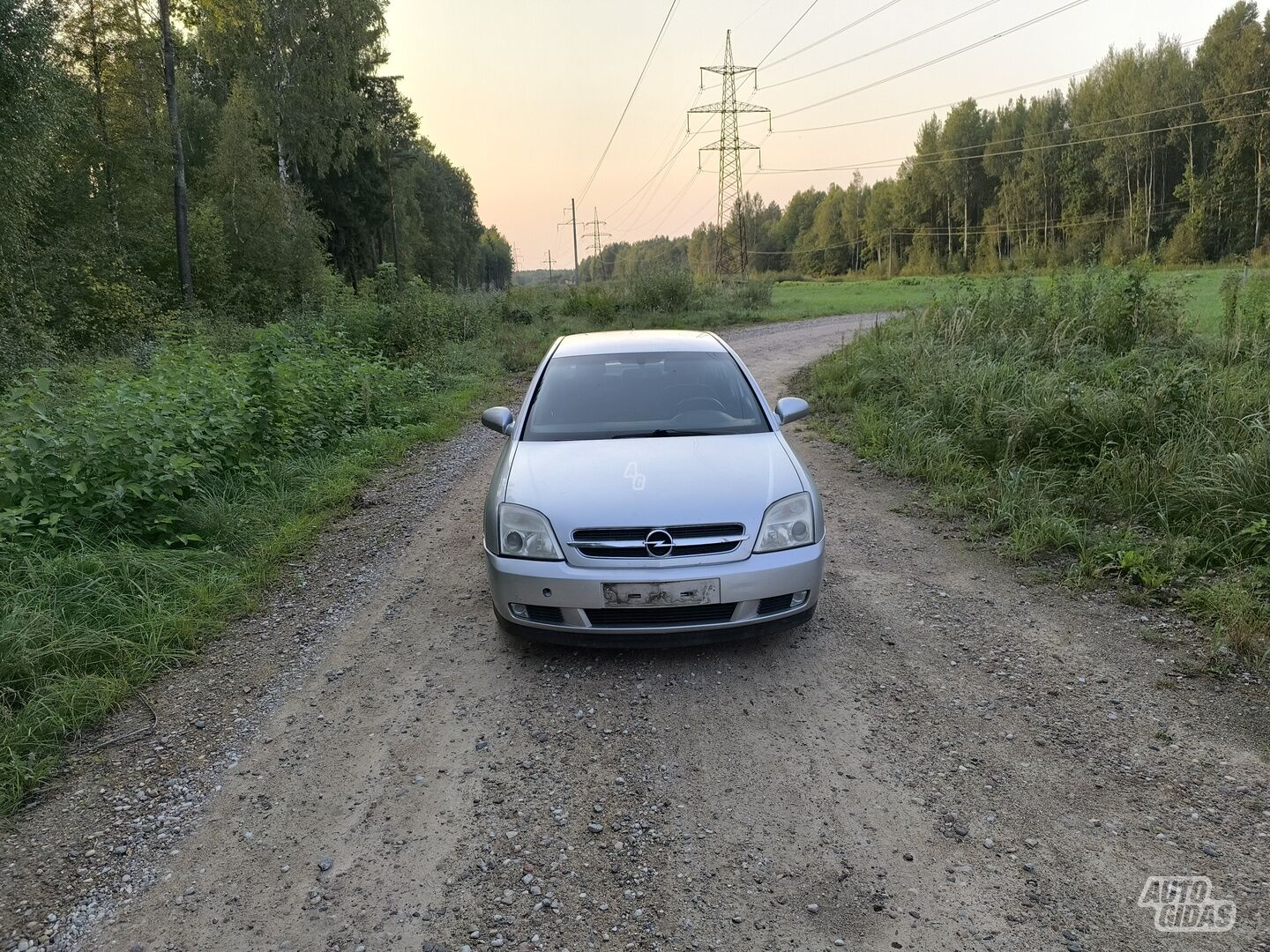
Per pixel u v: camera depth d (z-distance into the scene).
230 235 27.59
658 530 3.50
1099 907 2.24
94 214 22.36
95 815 2.87
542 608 3.62
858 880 2.40
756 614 3.58
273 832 2.73
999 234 88.69
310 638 4.30
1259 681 3.41
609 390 4.84
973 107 96.25
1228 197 61.34
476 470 8.15
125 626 4.24
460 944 2.20
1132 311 10.33
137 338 18.84
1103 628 4.02
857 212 125.44
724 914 2.28
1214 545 4.75
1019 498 5.82
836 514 6.23
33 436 5.36
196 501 6.06
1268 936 2.11
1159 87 68.69
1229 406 6.30
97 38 22.38
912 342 11.66
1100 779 2.83
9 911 2.40
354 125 33.59
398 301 18.20
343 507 6.81
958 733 3.16
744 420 4.58
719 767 3.00
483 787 2.94
